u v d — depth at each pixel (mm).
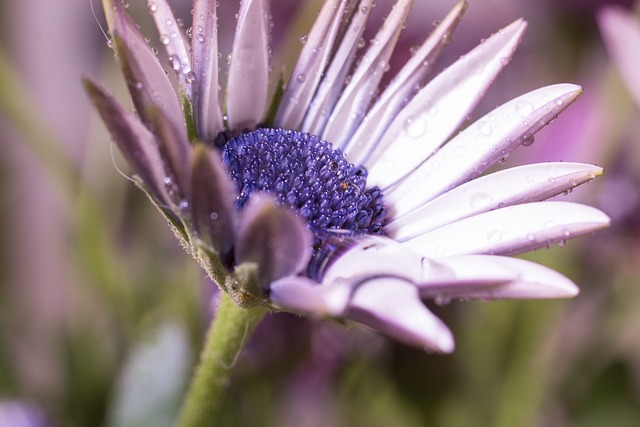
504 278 173
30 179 271
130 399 225
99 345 238
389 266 177
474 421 229
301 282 174
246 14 197
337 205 196
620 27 227
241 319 194
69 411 235
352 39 201
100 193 240
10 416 227
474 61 201
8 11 275
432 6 262
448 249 189
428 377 227
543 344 232
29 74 276
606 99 238
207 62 192
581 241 237
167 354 226
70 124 272
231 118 200
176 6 254
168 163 175
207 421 198
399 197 199
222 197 173
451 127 200
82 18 279
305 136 200
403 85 202
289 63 225
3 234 269
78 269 238
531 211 183
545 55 255
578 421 240
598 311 240
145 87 180
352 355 225
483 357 229
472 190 192
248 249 174
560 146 245
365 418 230
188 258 226
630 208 239
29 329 254
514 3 260
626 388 241
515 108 193
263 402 223
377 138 202
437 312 226
